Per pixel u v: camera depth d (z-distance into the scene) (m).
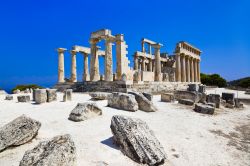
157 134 10.75
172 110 17.05
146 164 7.45
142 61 45.62
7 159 6.98
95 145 8.54
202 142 10.63
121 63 28.59
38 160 5.94
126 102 15.12
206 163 8.51
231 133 12.91
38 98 17.80
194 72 53.84
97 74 33.16
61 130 10.07
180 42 43.41
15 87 43.94
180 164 8.11
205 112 17.23
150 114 14.77
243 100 30.62
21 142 7.91
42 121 11.54
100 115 12.88
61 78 38.00
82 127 10.69
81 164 6.97
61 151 6.25
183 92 21.94
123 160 7.59
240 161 9.07
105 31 30.33
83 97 22.28
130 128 8.34
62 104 17.12
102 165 7.09
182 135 11.19
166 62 54.47
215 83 64.69
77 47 38.91
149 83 29.77
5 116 12.66
